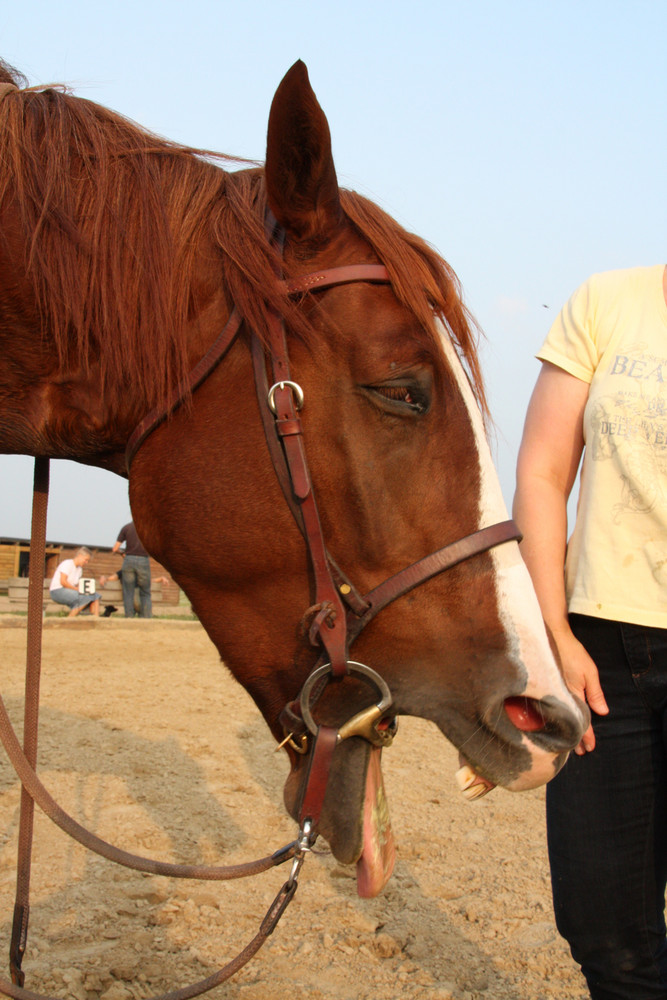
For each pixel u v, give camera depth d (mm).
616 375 1805
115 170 1789
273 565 1680
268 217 1748
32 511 1928
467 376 1729
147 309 1709
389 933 2797
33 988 2377
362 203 1744
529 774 1602
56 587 11305
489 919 2932
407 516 1633
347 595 1637
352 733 1647
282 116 1581
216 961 2594
